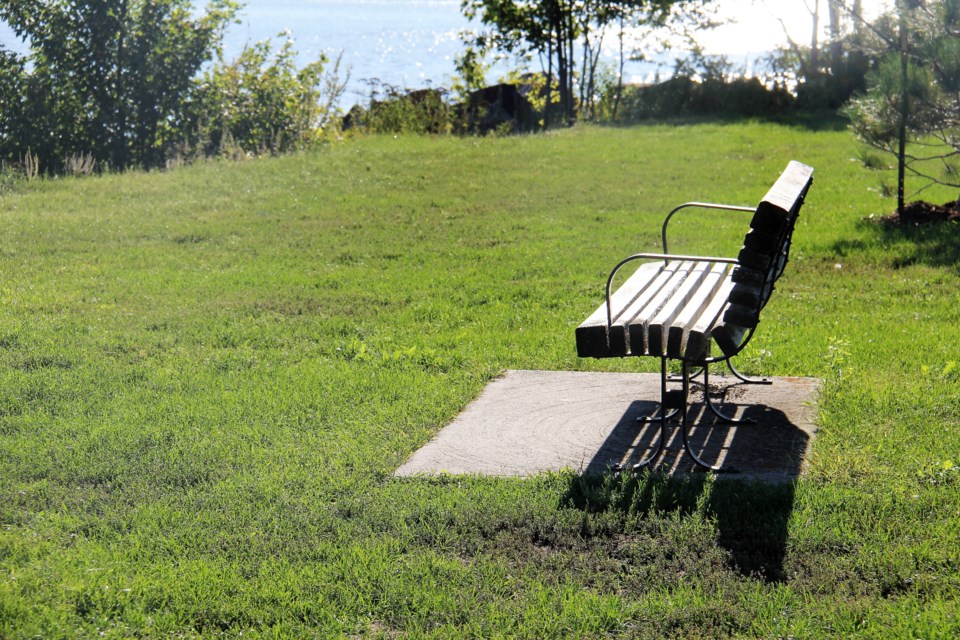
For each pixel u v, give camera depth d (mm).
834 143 19766
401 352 6898
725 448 5059
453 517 4285
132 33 19797
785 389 5988
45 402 5938
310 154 18578
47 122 19750
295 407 5805
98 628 3441
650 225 11984
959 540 3959
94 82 19703
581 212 12961
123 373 6504
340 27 161000
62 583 3717
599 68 33188
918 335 7062
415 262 10336
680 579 3740
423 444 5234
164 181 15648
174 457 5035
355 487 4652
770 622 3430
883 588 3658
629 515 4219
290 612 3551
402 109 24719
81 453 5086
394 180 15609
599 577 3783
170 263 10266
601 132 22500
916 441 5004
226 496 4562
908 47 11086
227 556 4012
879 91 11109
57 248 10859
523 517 4254
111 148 20062
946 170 11391
